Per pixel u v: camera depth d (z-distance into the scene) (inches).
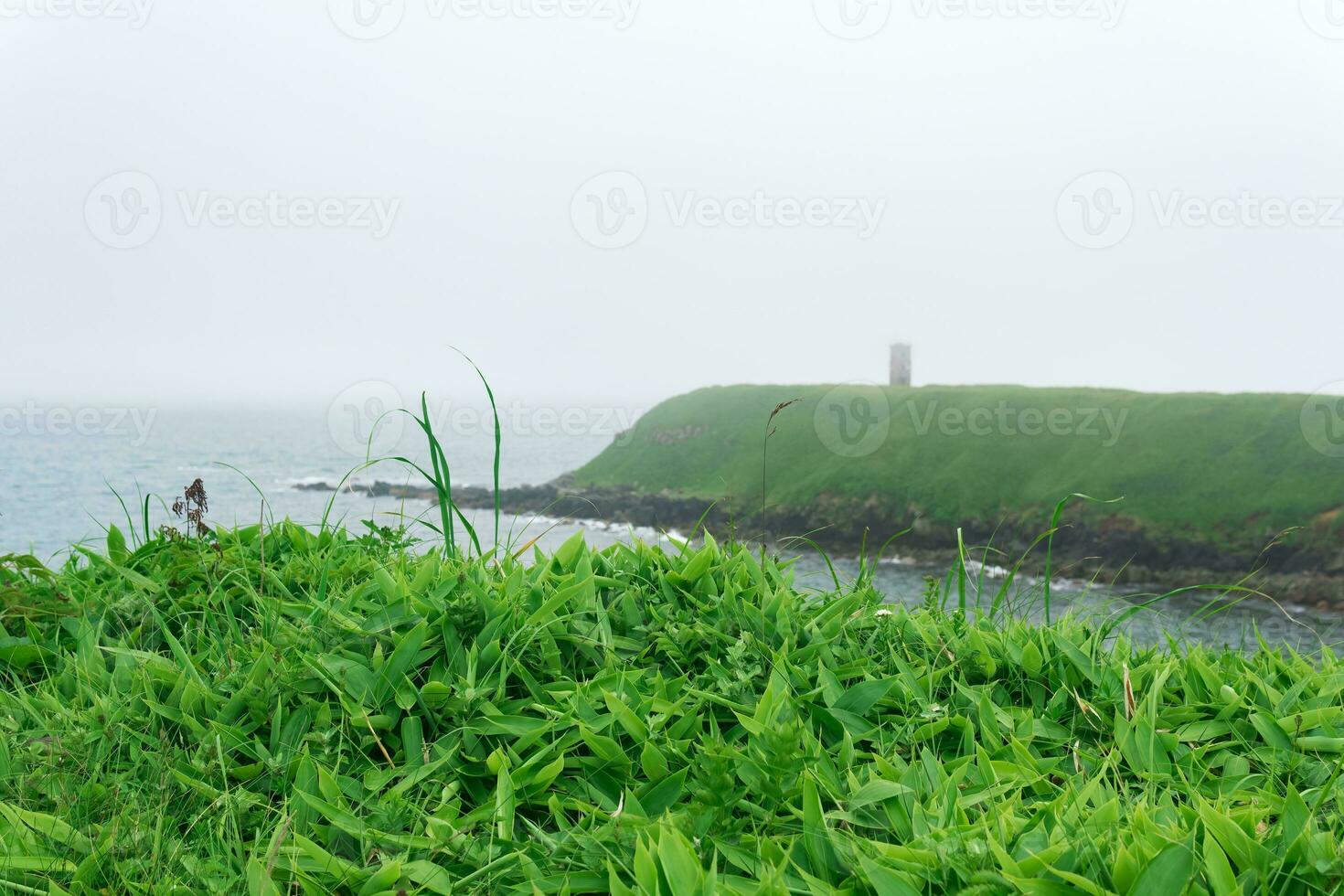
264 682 83.8
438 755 77.8
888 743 83.4
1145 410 1860.2
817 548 124.2
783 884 55.8
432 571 109.7
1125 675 89.7
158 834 64.9
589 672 94.7
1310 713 84.7
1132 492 1620.3
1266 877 54.7
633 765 78.8
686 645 99.8
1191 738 86.9
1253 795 73.9
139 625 106.5
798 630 105.0
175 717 82.4
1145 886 52.7
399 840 64.4
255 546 136.6
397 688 84.4
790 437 2124.8
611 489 2140.7
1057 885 53.7
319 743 77.0
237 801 70.5
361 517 141.2
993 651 103.7
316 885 59.8
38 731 83.9
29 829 65.1
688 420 2368.4
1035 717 93.3
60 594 115.3
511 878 63.8
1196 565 1448.1
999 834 61.8
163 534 131.6
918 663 102.3
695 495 2033.7
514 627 94.5
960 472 1839.3
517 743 78.6
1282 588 1327.5
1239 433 1660.9
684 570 117.6
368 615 99.3
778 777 71.1
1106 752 84.7
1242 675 100.0
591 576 106.0
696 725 84.3
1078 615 117.3
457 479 2214.6
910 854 58.8
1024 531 1653.5
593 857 64.3
